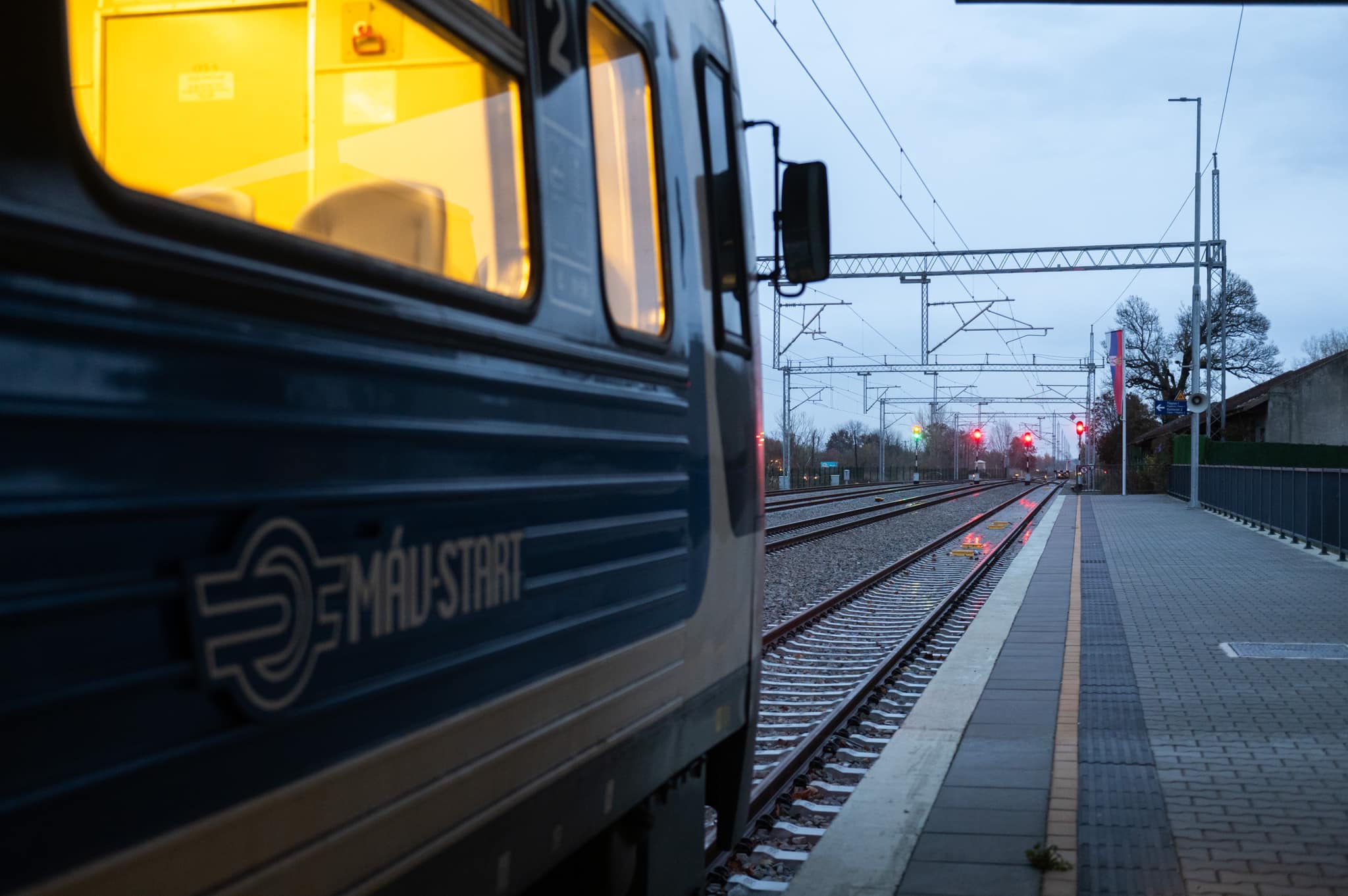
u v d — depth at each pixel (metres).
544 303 2.72
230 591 1.69
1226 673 9.50
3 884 1.36
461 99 2.46
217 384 1.69
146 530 1.57
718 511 4.02
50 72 1.47
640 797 3.31
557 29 2.85
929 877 5.01
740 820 4.56
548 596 2.70
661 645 3.44
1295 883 4.90
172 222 1.62
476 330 2.39
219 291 1.70
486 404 2.44
